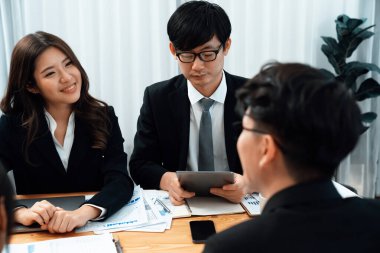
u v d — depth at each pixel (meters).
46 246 1.03
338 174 2.65
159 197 1.40
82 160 1.58
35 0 2.19
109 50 2.33
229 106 1.64
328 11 2.49
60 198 1.38
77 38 2.28
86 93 1.58
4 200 0.53
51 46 1.44
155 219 1.21
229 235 0.58
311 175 0.61
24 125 1.51
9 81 1.49
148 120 1.75
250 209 1.27
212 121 1.67
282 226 0.56
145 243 1.08
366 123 2.45
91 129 1.58
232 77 1.71
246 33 2.45
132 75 2.38
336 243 0.55
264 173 0.64
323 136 0.57
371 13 2.53
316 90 0.58
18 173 1.58
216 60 1.48
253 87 0.63
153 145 1.73
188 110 1.67
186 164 1.71
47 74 1.43
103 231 1.15
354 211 0.59
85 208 1.20
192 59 1.47
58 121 1.57
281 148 0.60
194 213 1.25
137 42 2.35
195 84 1.57
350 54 2.39
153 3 2.32
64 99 1.47
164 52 2.38
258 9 2.42
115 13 2.29
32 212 1.15
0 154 1.52
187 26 1.40
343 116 0.58
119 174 1.49
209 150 1.65
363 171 2.71
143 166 1.67
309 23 2.47
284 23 2.46
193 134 1.70
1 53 2.22
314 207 0.59
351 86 2.42
